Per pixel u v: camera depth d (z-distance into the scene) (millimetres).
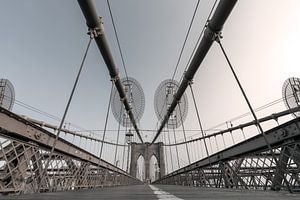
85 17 16219
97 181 21312
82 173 17141
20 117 8828
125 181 44938
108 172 27297
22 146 9352
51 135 11398
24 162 9289
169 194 5480
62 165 13438
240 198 4043
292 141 9047
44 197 4047
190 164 25516
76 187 15672
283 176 9297
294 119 8703
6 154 8508
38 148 10531
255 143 11711
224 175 15703
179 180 34188
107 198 3943
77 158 15906
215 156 17453
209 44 19578
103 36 19844
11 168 8664
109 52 22484
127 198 3971
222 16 16359
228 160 15680
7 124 8195
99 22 16688
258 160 13250
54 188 12062
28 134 9461
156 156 91312
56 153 12656
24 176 9203
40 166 10500
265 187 11859
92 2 15562
